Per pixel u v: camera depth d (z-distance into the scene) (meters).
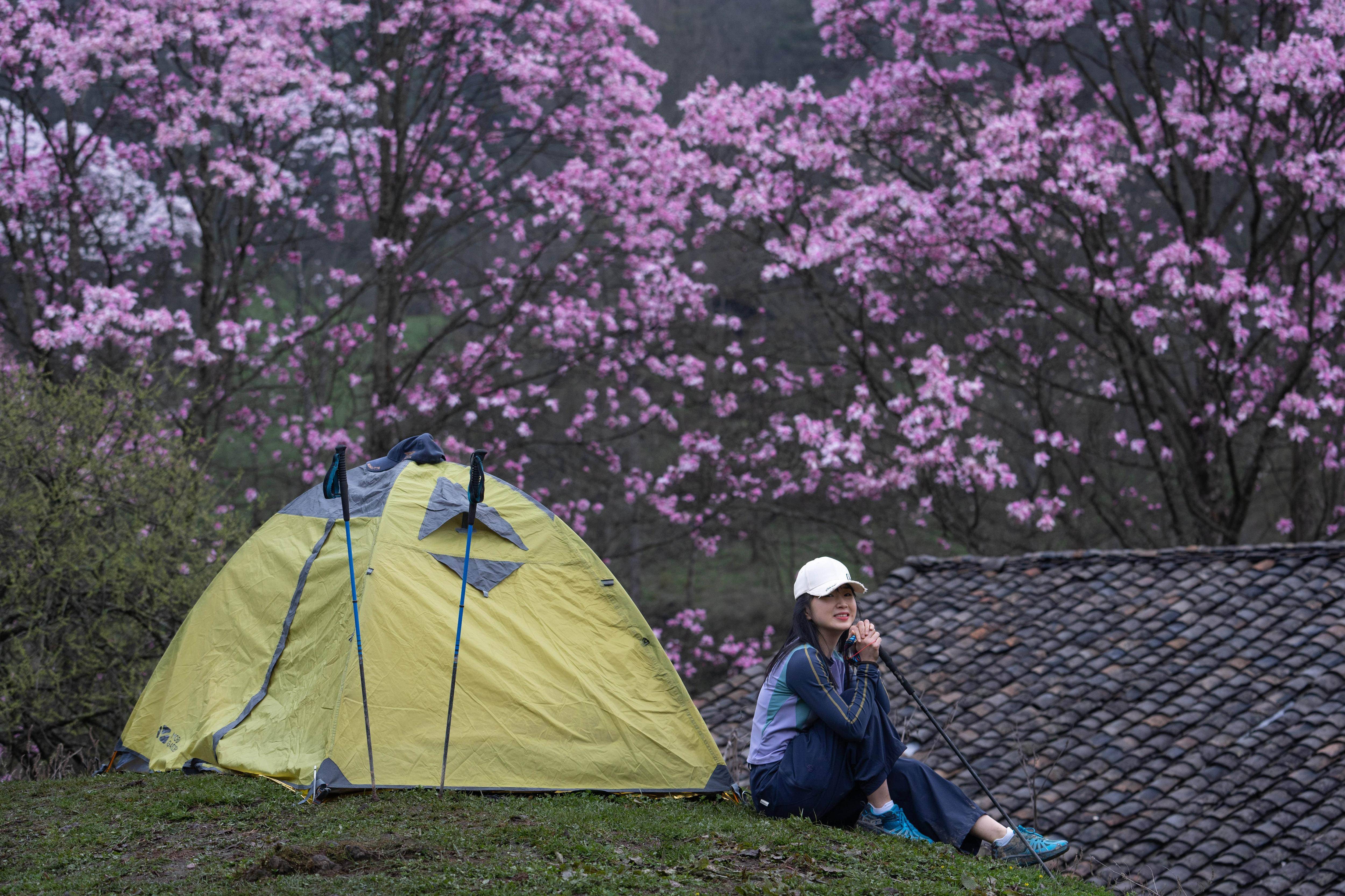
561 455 19.55
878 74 17.08
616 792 5.34
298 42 15.36
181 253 17.30
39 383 10.66
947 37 17.30
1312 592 11.47
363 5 15.45
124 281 17.06
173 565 10.85
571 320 16.55
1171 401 16.66
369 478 6.02
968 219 16.05
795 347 19.44
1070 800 9.21
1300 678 10.21
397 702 5.20
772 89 16.58
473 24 17.06
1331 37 14.11
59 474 10.45
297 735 5.25
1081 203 14.49
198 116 14.55
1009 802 9.25
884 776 4.77
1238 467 18.80
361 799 4.91
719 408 17.78
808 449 17.17
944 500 17.41
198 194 16.06
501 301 17.45
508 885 3.83
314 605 5.62
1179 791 9.07
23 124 14.74
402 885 3.81
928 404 14.83
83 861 4.17
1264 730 9.66
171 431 11.70
